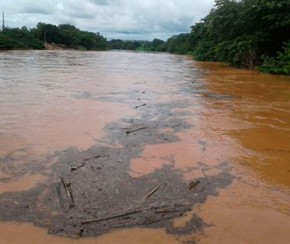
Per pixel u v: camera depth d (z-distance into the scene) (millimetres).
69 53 48094
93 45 88125
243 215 3834
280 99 10930
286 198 4230
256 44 23359
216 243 3361
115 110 8539
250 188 4457
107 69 21469
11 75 15883
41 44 64625
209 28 26781
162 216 3768
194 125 7359
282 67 19281
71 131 6527
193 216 3781
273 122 7797
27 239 3346
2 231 3455
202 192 4312
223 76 18297
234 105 9773
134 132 6625
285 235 3512
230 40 25906
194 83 14914
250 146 6055
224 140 6355
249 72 20891
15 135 6195
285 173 4938
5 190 4219
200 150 5766
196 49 40438
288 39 22922
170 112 8602
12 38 57625
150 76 17703
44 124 6945
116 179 4578
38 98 9797
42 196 4102
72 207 3889
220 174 4848
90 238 3383
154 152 5586
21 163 4992
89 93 11094
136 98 10484
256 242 3393
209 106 9547
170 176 4719
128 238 3395
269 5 20938
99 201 4031
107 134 6426
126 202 4027
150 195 4199
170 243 3338
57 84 13031
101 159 5203
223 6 25016
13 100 9375
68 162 5051
